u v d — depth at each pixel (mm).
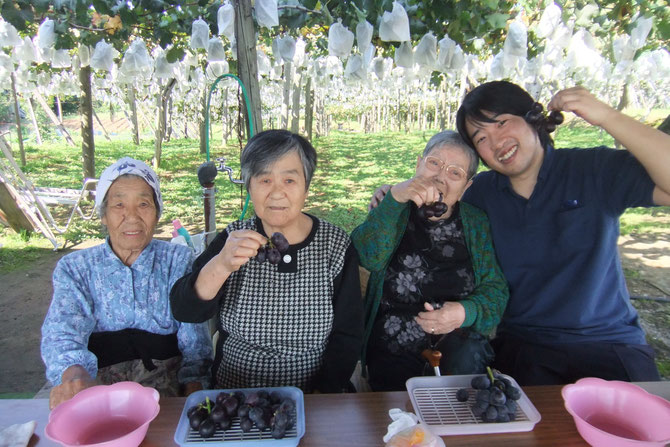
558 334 2039
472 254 2105
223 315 1823
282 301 1758
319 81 7035
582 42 3480
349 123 40531
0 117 21531
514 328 2158
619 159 1901
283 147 1628
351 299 1851
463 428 1247
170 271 1961
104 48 3262
